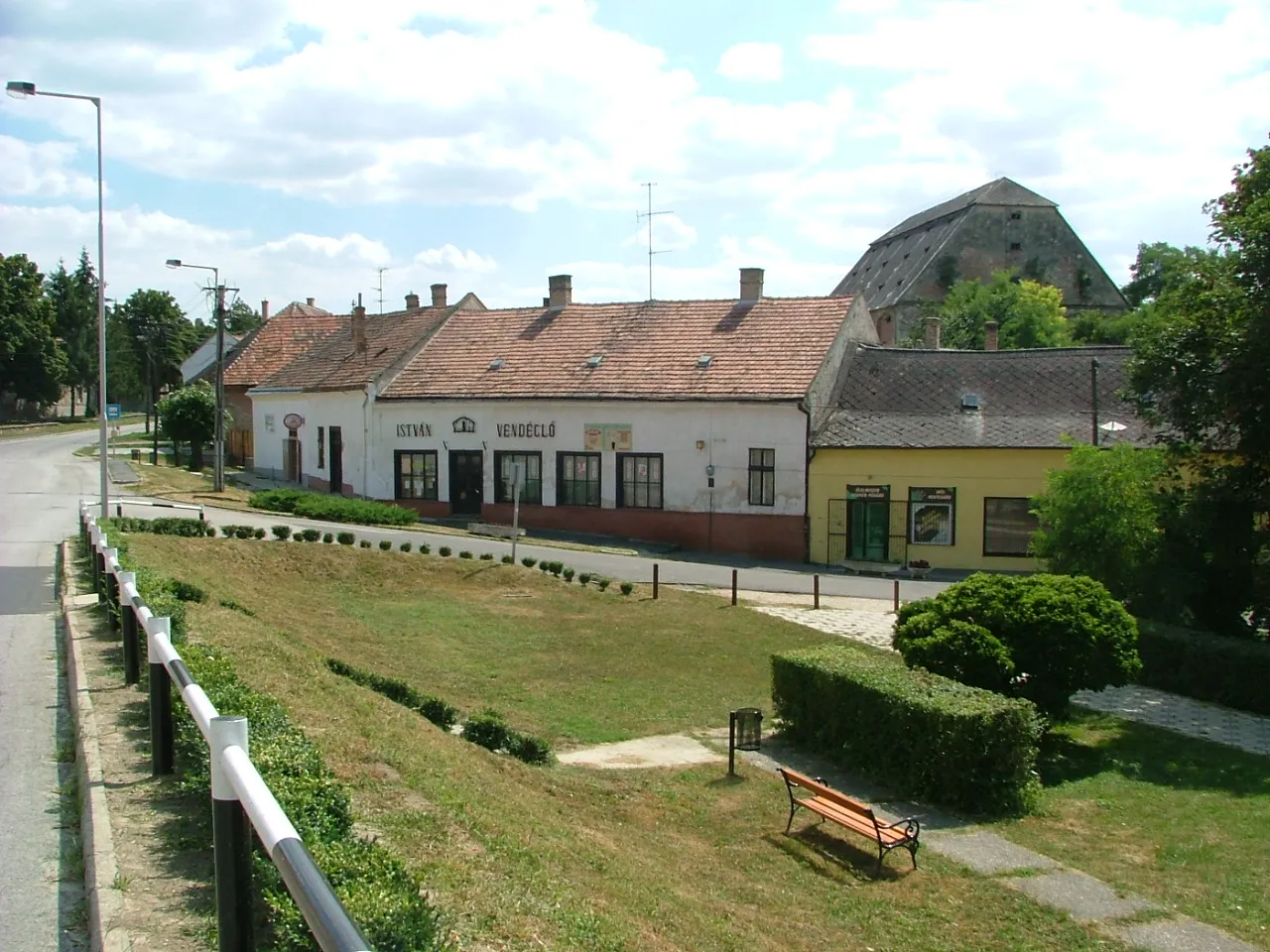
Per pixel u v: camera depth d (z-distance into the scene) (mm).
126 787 7379
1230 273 20531
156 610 10656
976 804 12461
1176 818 12312
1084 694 18875
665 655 19766
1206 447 21438
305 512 34875
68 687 11203
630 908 7023
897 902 9656
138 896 5602
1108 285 73750
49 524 30047
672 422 35844
